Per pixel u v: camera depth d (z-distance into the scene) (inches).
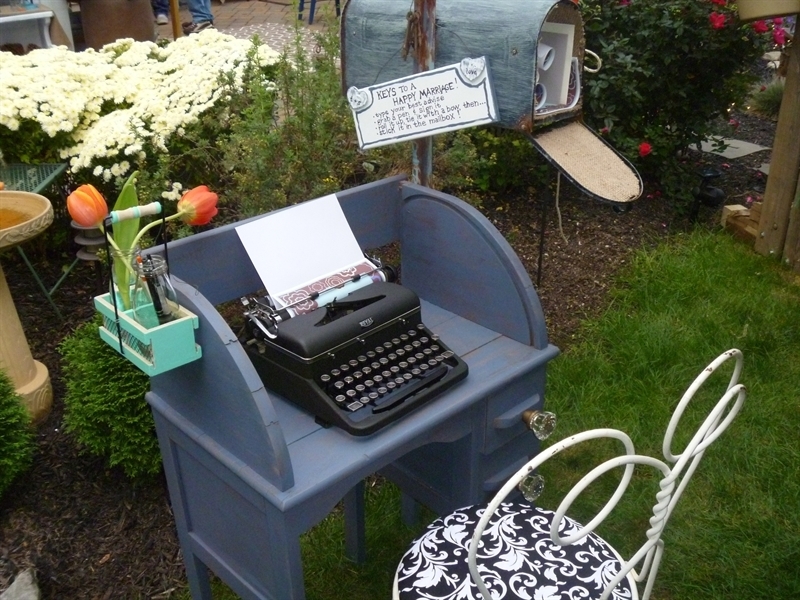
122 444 91.7
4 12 190.9
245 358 54.5
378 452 59.3
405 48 75.2
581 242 157.3
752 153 209.2
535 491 69.7
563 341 128.9
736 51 167.9
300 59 127.2
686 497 97.9
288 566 58.5
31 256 140.9
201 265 66.0
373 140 81.5
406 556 61.4
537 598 56.8
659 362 121.4
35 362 110.3
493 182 170.6
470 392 66.1
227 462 58.9
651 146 169.9
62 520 92.1
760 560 88.6
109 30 225.5
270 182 113.5
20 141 130.2
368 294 67.7
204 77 132.3
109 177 123.0
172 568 88.0
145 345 55.1
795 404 112.7
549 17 71.6
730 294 139.3
